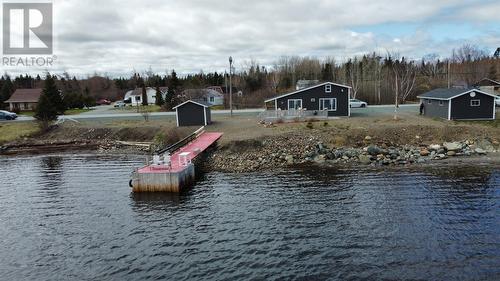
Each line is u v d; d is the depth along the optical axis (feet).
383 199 77.66
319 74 386.52
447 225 64.28
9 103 308.40
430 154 111.24
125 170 114.11
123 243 62.49
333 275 50.19
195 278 50.88
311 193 82.94
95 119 197.47
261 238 61.98
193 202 80.59
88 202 84.23
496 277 48.06
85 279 52.06
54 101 220.43
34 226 71.56
